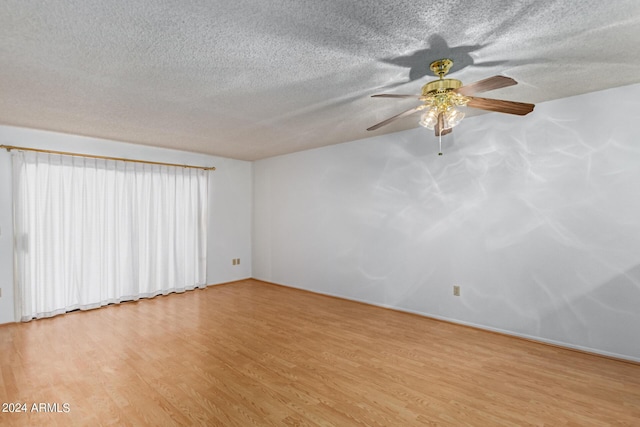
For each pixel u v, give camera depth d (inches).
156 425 77.2
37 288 154.3
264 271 238.7
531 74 97.8
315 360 111.2
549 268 124.5
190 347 121.4
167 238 200.5
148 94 108.7
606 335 113.7
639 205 107.8
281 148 202.5
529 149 128.3
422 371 103.6
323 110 126.6
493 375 101.1
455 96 83.4
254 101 116.2
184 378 98.7
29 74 92.7
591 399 88.0
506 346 123.0
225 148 201.3
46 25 68.5
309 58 84.4
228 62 86.4
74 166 166.2
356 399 88.1
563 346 121.5
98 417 80.0
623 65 92.0
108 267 177.9
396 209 168.1
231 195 234.8
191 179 212.2
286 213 223.0
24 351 117.6
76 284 167.0
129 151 185.5
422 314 159.2
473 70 94.0
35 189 154.5
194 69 90.4
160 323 148.2
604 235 113.8
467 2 62.0
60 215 161.6
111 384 95.1
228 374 101.3
